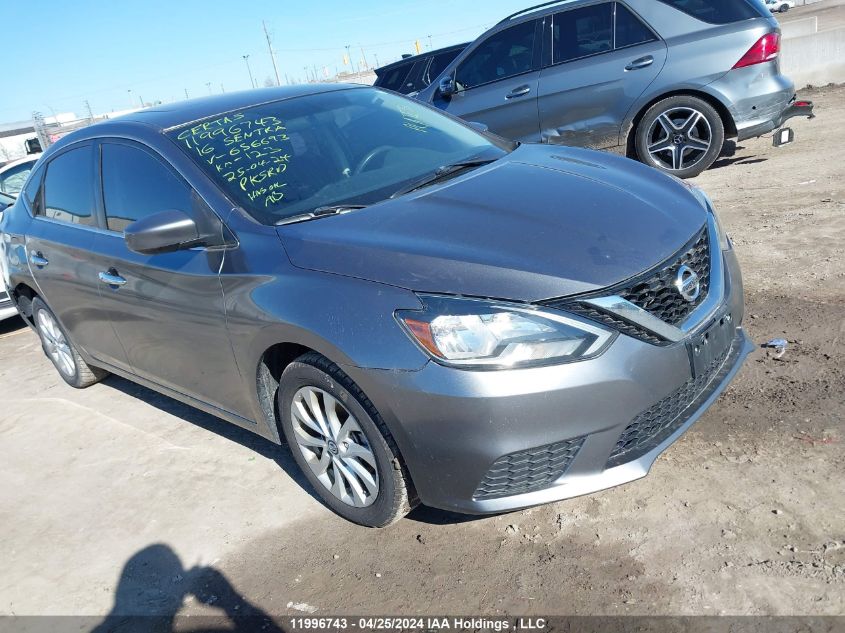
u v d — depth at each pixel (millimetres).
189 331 3367
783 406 3252
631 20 7281
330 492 3086
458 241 2680
